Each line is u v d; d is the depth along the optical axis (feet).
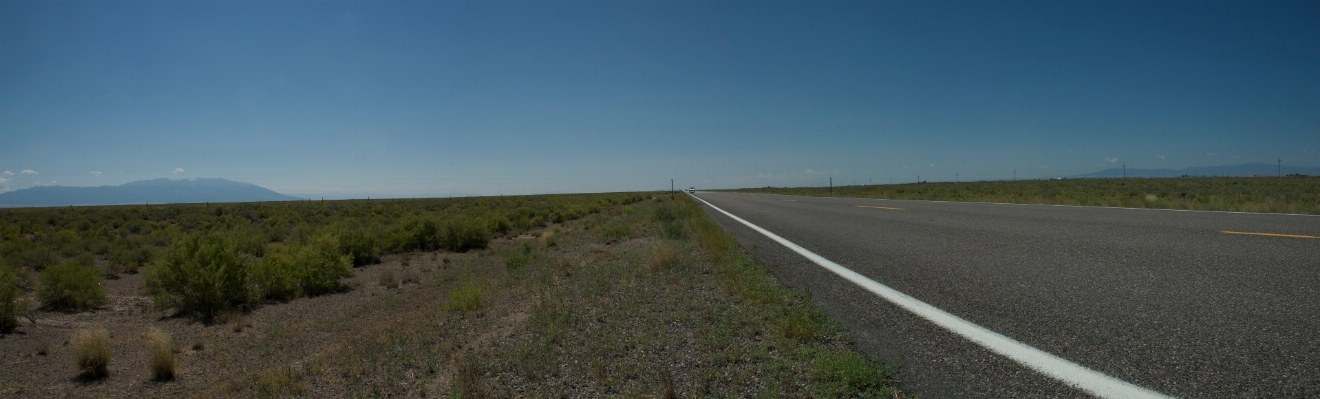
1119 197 79.97
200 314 35.42
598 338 18.17
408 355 20.63
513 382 15.49
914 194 145.89
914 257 30.01
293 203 232.53
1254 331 14.32
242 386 21.24
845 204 94.17
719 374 13.92
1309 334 13.84
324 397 18.16
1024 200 86.84
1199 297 17.89
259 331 31.86
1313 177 288.51
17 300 34.86
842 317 18.24
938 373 12.98
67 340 29.60
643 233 58.70
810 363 14.06
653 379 14.12
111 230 92.99
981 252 30.14
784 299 20.83
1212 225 36.70
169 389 22.44
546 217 114.42
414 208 170.50
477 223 72.74
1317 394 10.70
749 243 41.42
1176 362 12.61
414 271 53.57
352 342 26.16
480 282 39.47
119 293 43.93
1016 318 16.85
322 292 43.57
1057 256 27.30
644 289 25.61
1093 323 15.83
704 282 25.75
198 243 38.06
